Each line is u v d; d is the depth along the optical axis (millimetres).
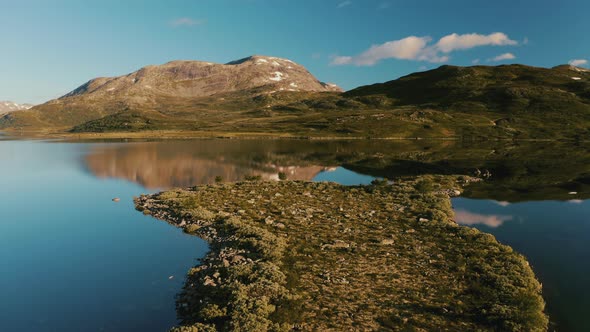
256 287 23062
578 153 116000
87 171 87125
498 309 21031
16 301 23688
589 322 20781
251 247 30703
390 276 25766
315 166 91438
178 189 59438
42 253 32750
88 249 33500
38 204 54062
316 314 20938
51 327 20703
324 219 39688
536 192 58125
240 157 112562
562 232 37938
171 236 36562
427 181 62344
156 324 20922
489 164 90750
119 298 24016
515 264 27547
